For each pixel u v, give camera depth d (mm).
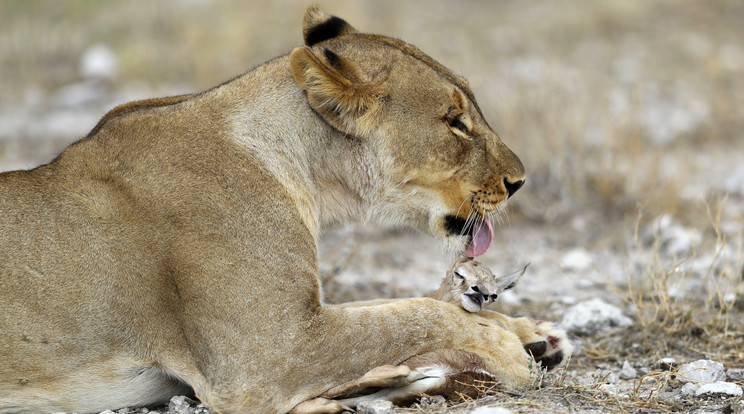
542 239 17672
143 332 8648
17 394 8648
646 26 35000
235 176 8891
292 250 8781
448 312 8883
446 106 9828
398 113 9711
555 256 16609
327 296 13367
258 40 29781
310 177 9570
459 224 10070
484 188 9992
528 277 15375
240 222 8688
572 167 19422
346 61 9523
